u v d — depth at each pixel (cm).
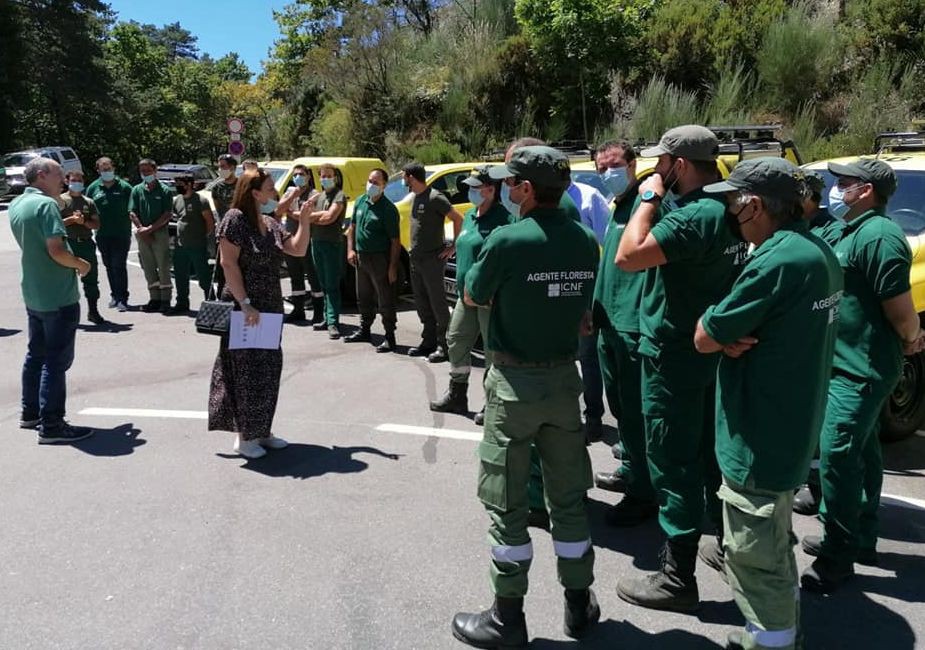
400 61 2109
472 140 1839
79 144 4334
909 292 320
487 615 299
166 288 934
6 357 736
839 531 332
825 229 357
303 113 2716
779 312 238
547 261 281
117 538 380
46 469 465
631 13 1627
